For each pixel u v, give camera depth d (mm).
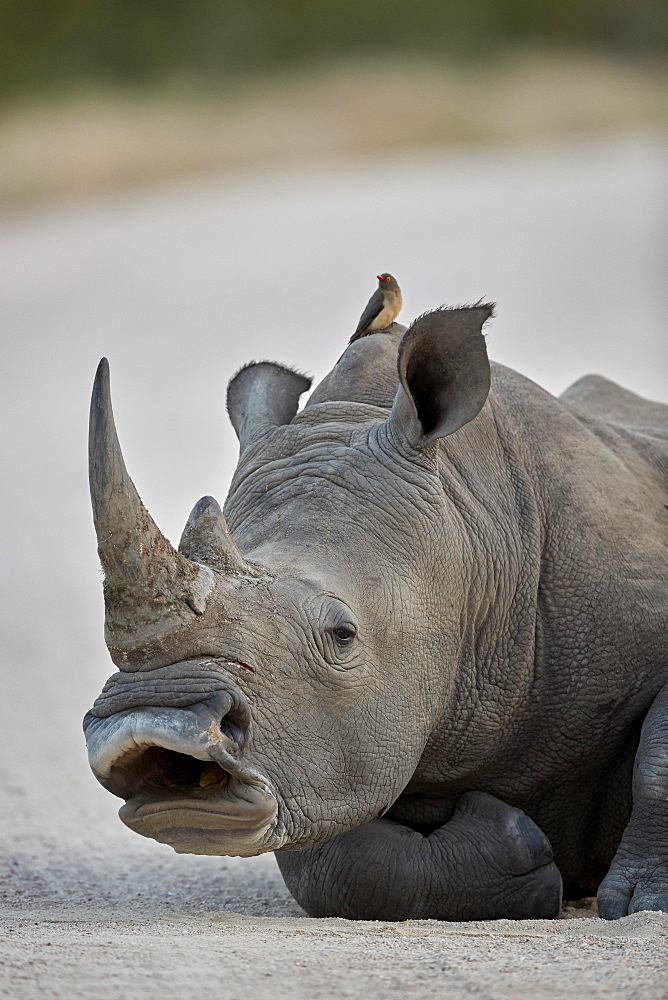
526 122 139375
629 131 138250
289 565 13773
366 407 15586
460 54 162500
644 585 16109
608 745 16047
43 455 50719
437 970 11398
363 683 13711
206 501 13438
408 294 73938
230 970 11273
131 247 90688
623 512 16594
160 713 12258
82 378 63000
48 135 120938
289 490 14688
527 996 10766
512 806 15555
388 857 14883
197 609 12633
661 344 63875
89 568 37250
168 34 149500
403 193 106812
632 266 80312
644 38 175125
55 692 26859
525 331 66938
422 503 14664
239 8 153750
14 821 19875
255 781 12547
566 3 173500
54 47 143125
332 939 12680
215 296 75875
